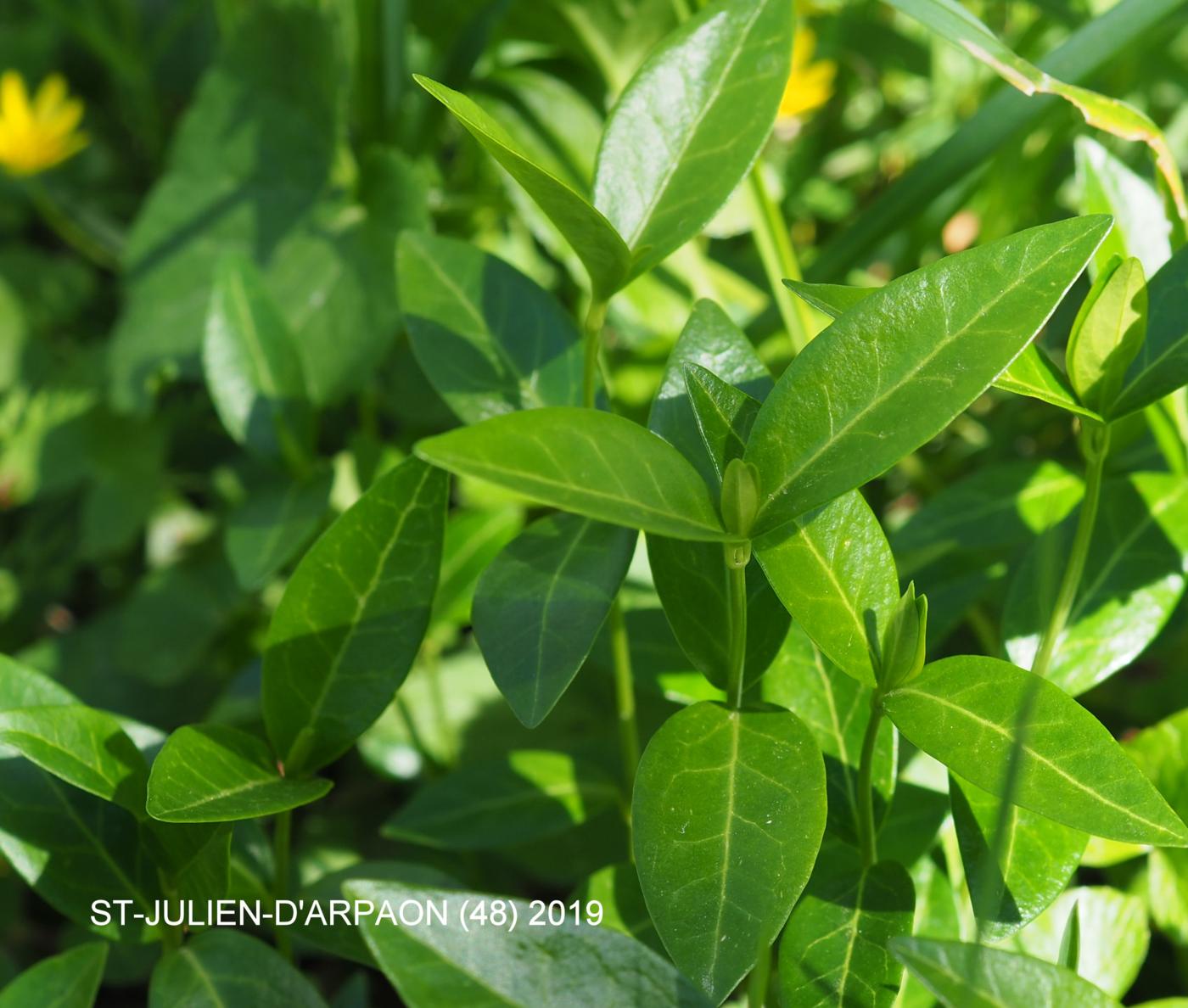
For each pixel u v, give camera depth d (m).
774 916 0.33
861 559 0.34
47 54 0.88
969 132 0.48
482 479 0.31
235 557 0.45
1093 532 0.39
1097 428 0.36
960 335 0.33
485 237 0.65
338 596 0.36
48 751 0.35
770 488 0.33
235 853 0.38
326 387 0.56
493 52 0.68
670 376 0.36
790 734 0.34
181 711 0.63
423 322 0.39
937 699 0.34
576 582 0.35
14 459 0.70
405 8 0.58
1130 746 0.39
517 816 0.41
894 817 0.38
